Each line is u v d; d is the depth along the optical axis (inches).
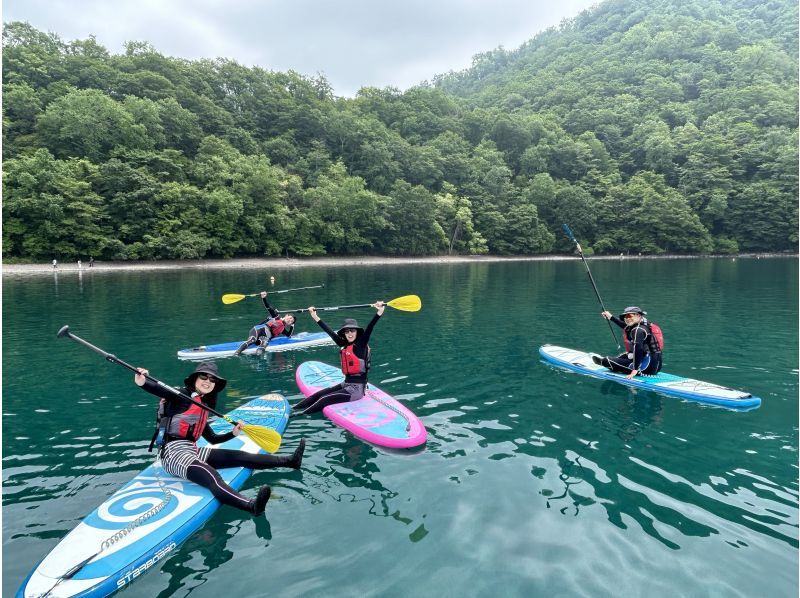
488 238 2365.9
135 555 125.0
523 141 3157.0
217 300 697.0
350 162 2600.9
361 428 212.1
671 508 154.4
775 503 158.1
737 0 5880.9
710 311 588.4
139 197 1544.0
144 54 2381.9
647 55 4539.9
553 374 316.5
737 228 2485.2
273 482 169.9
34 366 331.9
